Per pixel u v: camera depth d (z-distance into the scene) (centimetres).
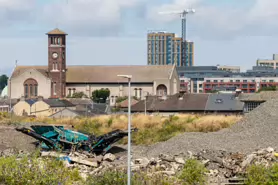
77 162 4741
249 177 3891
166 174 4159
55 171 3866
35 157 4153
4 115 9794
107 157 5075
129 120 3300
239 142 5759
